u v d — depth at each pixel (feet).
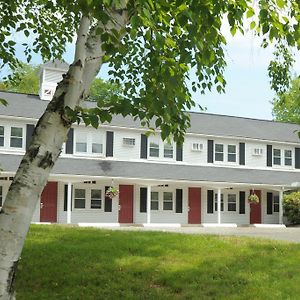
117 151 91.25
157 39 13.98
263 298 25.36
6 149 83.35
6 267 14.47
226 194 98.43
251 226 92.94
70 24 33.88
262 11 15.48
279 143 104.53
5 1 30.48
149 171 89.56
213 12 14.89
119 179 84.89
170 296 26.32
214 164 98.37
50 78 92.99
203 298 25.77
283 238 60.95
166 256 33.71
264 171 101.76
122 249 35.35
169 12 17.38
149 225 87.56
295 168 105.91
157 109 15.75
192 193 95.81
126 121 93.20
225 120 107.34
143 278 29.30
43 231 44.60
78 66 16.14
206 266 31.24
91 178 83.30
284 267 31.04
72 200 86.94
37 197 15.21
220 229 81.00
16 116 83.66
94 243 37.42
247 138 100.94
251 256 33.81
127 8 15.48
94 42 16.58
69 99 15.79
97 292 26.96
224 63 28.91
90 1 13.83
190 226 89.25
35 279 28.89
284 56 33.96
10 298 14.56
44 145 15.37
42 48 34.32
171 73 17.04
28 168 15.11
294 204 96.48
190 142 97.04
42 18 33.65
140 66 29.09
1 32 31.71
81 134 88.84
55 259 32.37
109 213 89.15
